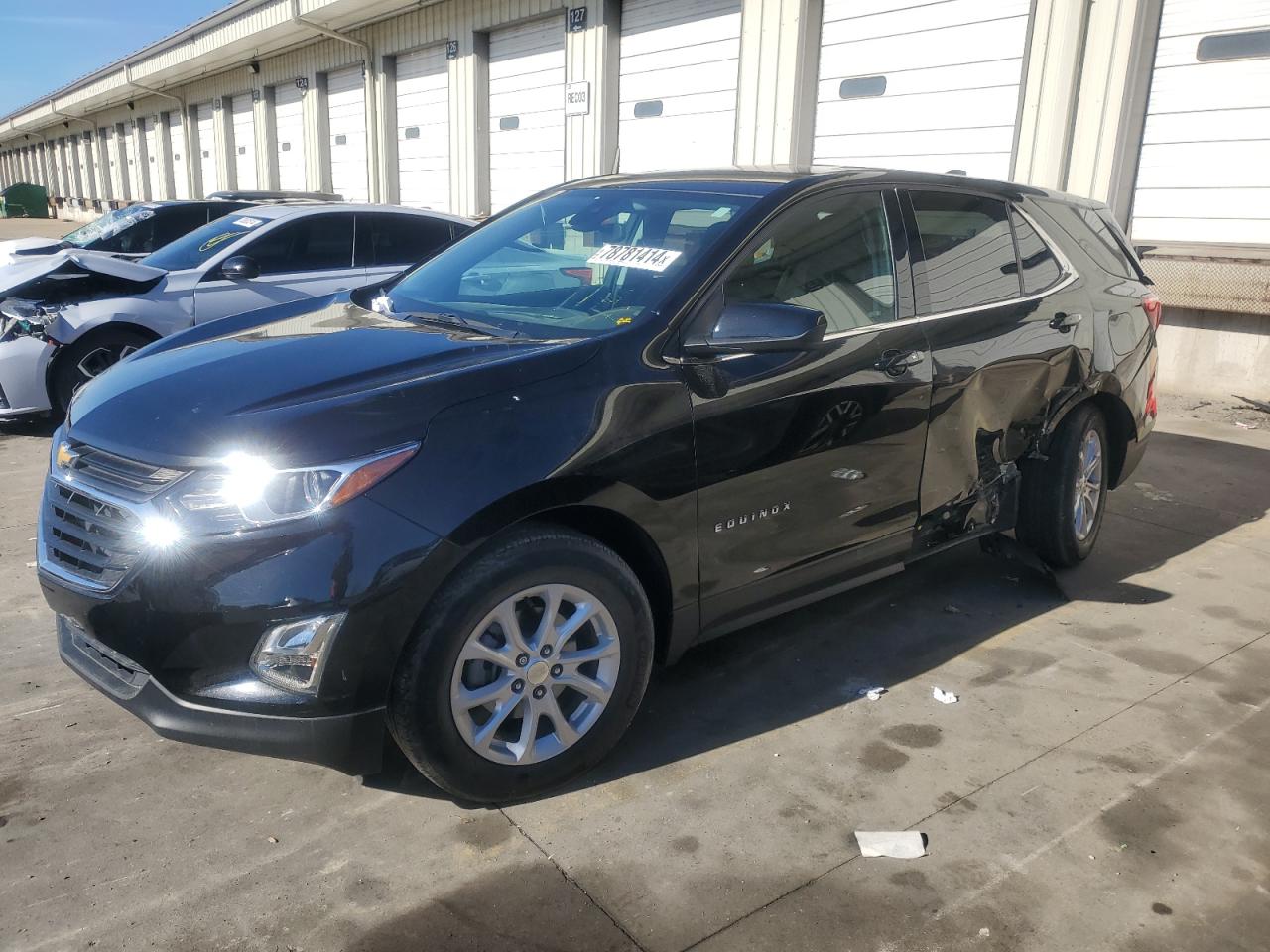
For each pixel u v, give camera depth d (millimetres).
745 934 2359
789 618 4168
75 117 39281
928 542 3943
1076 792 2951
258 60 22266
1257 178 7730
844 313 3469
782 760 3100
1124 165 8305
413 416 2572
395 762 2916
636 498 2850
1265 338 7965
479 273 3787
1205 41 7824
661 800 2879
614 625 2869
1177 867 2627
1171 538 5215
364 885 2506
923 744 3205
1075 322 4352
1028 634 4051
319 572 2416
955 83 9219
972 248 4043
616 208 3734
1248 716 3410
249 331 3453
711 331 3086
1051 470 4438
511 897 2469
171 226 9406
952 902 2479
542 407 2727
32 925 2332
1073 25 8289
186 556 2447
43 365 6699
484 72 14898
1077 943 2354
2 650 3725
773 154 10703
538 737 2840
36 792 2850
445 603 2553
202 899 2438
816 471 3330
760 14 10555
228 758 3064
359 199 19359
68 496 2811
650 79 12164
